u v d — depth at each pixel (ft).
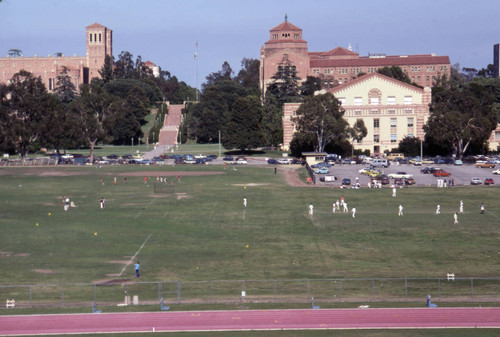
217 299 231.91
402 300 227.40
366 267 281.33
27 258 299.79
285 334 193.88
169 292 242.78
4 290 248.11
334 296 233.96
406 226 369.91
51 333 196.95
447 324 200.75
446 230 359.25
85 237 344.28
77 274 271.69
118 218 396.78
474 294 234.58
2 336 194.39
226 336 193.36
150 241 335.06
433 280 257.96
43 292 245.04
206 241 335.88
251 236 347.36
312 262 291.58
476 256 301.43
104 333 197.16
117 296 239.09
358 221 384.27
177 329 199.31
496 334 191.72
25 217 400.06
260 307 220.23
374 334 192.75
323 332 195.31
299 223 380.17
